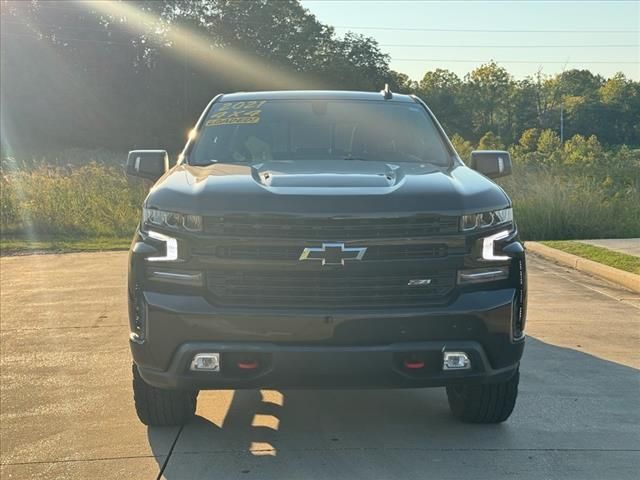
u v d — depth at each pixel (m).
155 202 4.45
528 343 7.29
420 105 6.12
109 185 19.55
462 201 4.31
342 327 4.12
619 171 19.92
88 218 17.84
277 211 4.15
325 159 5.33
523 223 16.69
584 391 5.82
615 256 12.31
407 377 4.20
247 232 4.18
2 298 9.77
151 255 4.32
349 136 5.61
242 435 4.95
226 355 4.20
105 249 15.05
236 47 84.81
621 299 9.52
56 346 7.29
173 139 80.62
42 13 76.94
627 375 6.24
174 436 4.94
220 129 5.70
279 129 5.65
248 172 4.76
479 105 133.25
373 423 5.16
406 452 4.64
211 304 4.18
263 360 4.19
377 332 4.13
